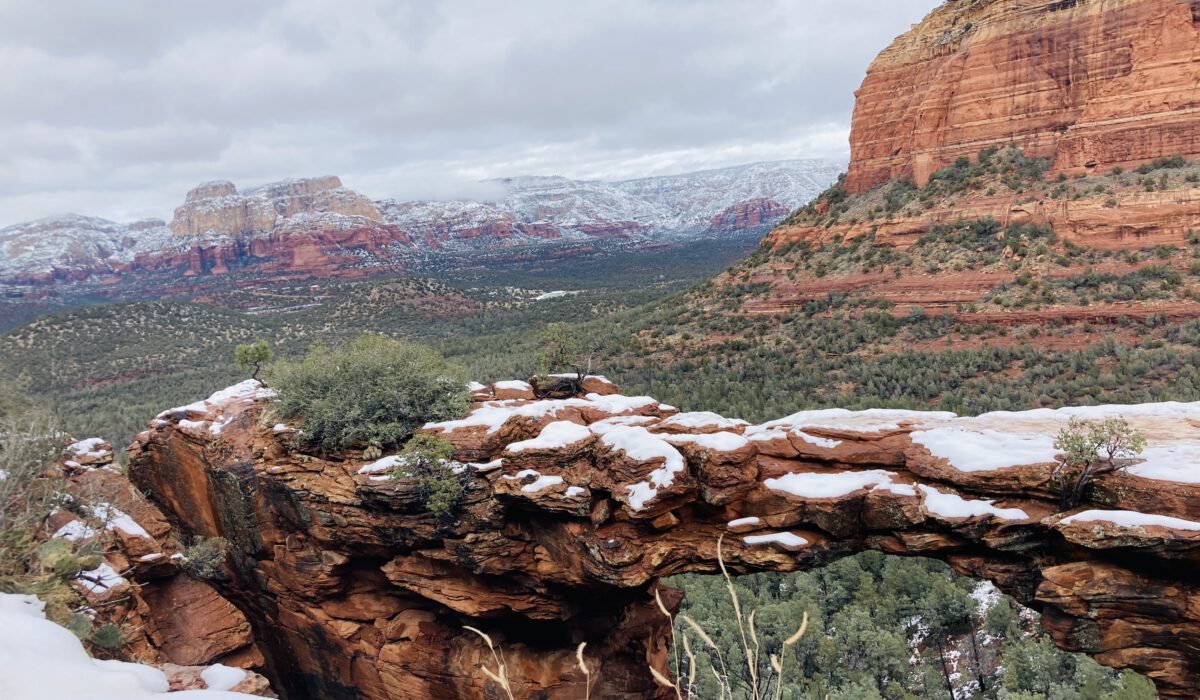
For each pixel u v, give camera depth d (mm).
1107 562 13430
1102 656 13484
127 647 15117
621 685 20766
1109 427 13656
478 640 20938
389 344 23391
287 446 21641
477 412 21516
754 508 16984
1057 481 14125
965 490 15133
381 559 21109
